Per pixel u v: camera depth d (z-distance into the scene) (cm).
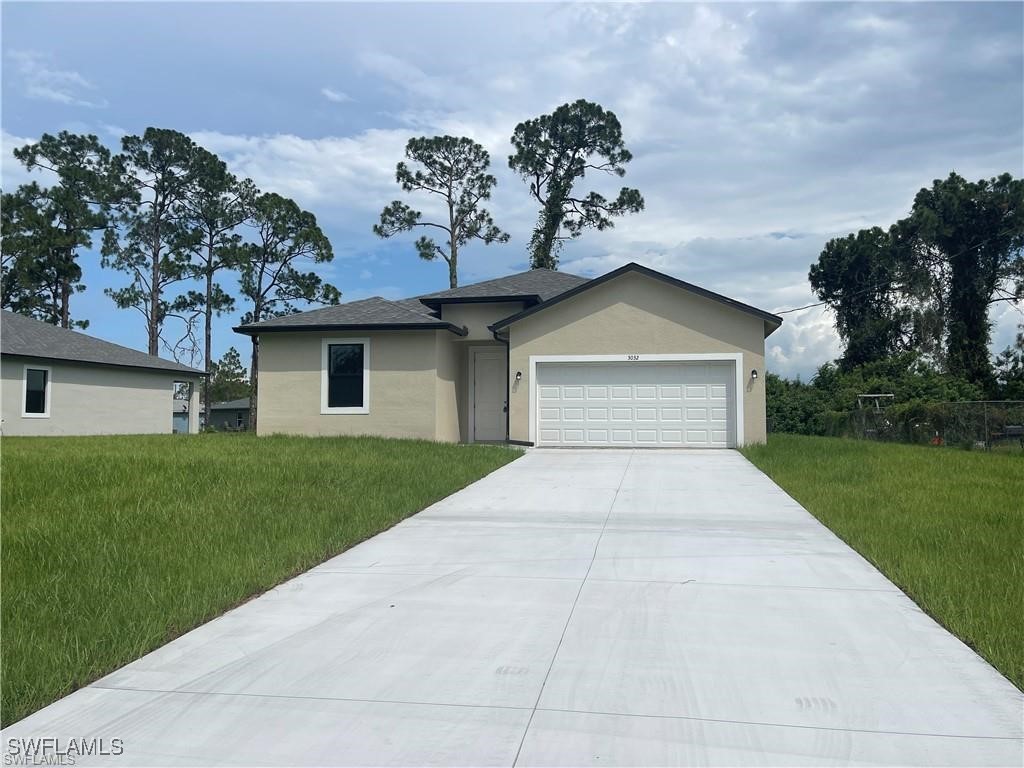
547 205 4422
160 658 496
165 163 4309
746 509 989
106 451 1382
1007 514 922
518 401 1783
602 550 771
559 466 1403
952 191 4156
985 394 3731
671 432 1741
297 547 746
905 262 4447
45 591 600
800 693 436
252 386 4550
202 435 2044
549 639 521
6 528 777
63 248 4238
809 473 1274
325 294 4662
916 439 2442
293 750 378
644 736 388
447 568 707
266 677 464
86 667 475
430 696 435
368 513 909
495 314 2053
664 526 884
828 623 552
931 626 546
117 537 762
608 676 460
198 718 412
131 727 404
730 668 471
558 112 4369
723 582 655
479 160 4388
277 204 4469
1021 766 360
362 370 1878
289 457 1272
